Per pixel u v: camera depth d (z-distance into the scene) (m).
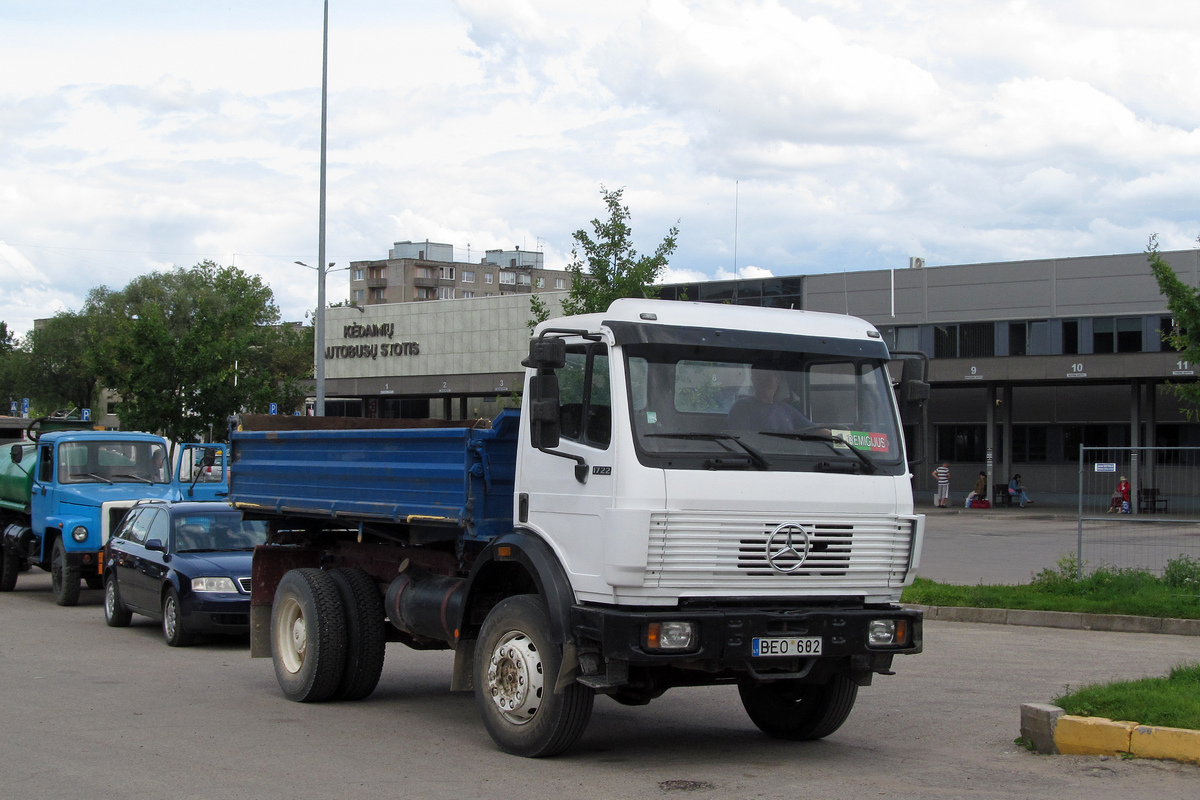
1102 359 39.75
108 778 7.05
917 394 7.80
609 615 6.74
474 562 8.11
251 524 14.91
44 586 22.17
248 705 9.74
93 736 8.38
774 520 7.04
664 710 9.64
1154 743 7.03
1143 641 13.12
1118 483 16.14
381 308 50.88
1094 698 7.64
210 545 14.45
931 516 38.75
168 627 13.85
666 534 6.80
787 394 7.38
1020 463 45.25
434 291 129.38
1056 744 7.43
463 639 8.25
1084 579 16.05
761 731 8.61
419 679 11.26
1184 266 39.59
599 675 7.06
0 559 20.92
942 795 6.46
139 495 19.09
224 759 7.59
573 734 7.33
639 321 7.10
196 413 32.22
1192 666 8.57
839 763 7.43
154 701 9.93
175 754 7.76
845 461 7.33
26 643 14.00
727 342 7.29
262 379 33.25
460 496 8.06
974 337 42.84
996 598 15.41
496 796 6.55
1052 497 44.59
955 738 8.15
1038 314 41.75
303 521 10.89
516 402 23.11
